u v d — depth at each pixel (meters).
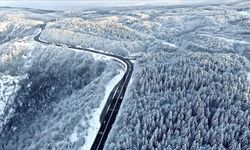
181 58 101.19
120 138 70.00
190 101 76.88
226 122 69.12
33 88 131.88
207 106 75.31
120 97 94.12
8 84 137.12
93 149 75.25
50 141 81.31
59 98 118.69
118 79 105.75
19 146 95.88
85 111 86.50
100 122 84.06
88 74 124.81
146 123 71.31
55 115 101.50
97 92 96.19
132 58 133.38
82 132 80.25
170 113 72.12
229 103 74.31
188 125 69.19
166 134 69.25
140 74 95.12
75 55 139.25
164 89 85.38
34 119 112.56
